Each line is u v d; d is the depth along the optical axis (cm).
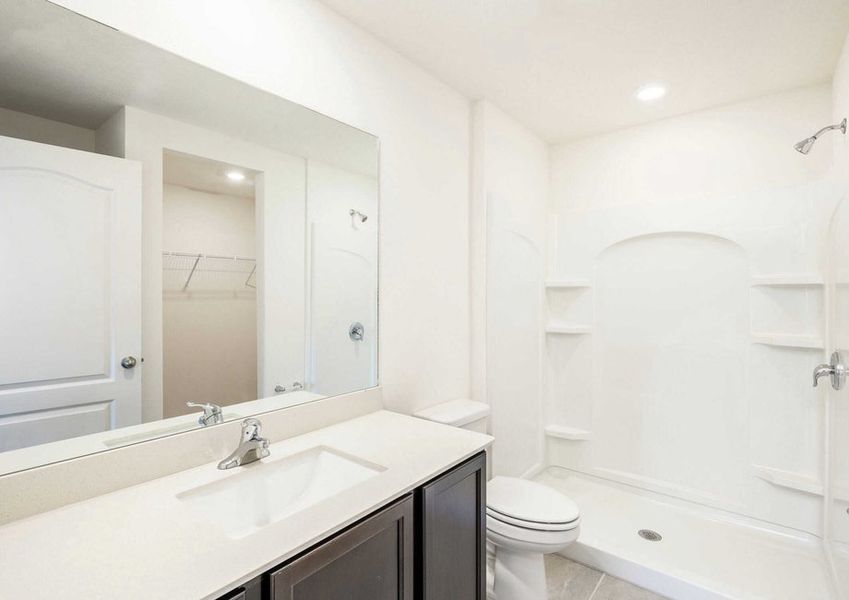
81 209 105
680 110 239
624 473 259
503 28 167
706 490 232
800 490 203
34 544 79
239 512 111
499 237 236
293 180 148
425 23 164
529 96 223
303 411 146
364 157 170
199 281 126
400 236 185
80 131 104
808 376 204
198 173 126
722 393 229
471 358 227
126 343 112
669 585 177
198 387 125
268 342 142
